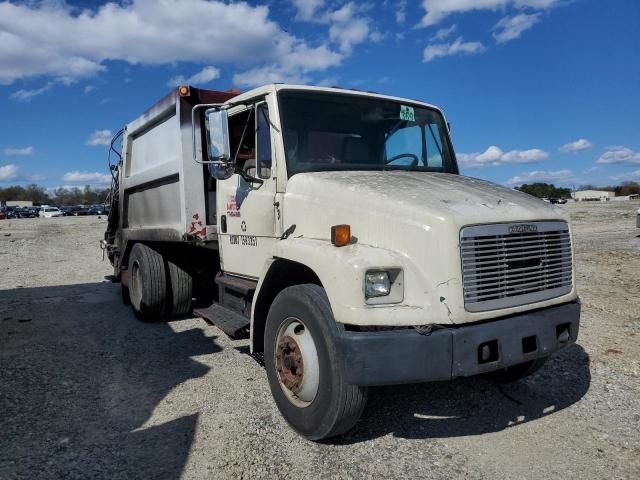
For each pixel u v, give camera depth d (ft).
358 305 11.07
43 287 35.22
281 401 13.34
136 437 12.98
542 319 12.15
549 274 12.82
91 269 44.47
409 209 11.70
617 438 12.91
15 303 29.58
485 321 11.62
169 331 22.90
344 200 12.94
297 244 12.95
